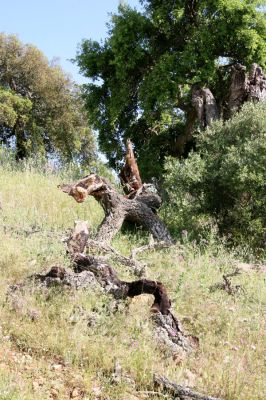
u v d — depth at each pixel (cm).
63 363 514
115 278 664
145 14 2386
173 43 2339
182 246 980
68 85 4222
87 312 595
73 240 795
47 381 479
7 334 547
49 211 1160
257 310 718
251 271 913
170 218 1260
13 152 1902
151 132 2494
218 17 2114
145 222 1072
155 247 975
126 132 2511
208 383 509
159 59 2192
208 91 1741
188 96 2220
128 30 2241
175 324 594
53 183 1462
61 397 459
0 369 473
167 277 798
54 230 967
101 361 519
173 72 2100
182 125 2416
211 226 1152
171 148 2403
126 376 501
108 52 2395
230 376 520
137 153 2503
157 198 1098
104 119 2516
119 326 581
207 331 633
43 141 4344
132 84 2395
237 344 611
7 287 649
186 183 1188
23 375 479
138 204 1062
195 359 556
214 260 922
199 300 715
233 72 1599
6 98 3853
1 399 418
